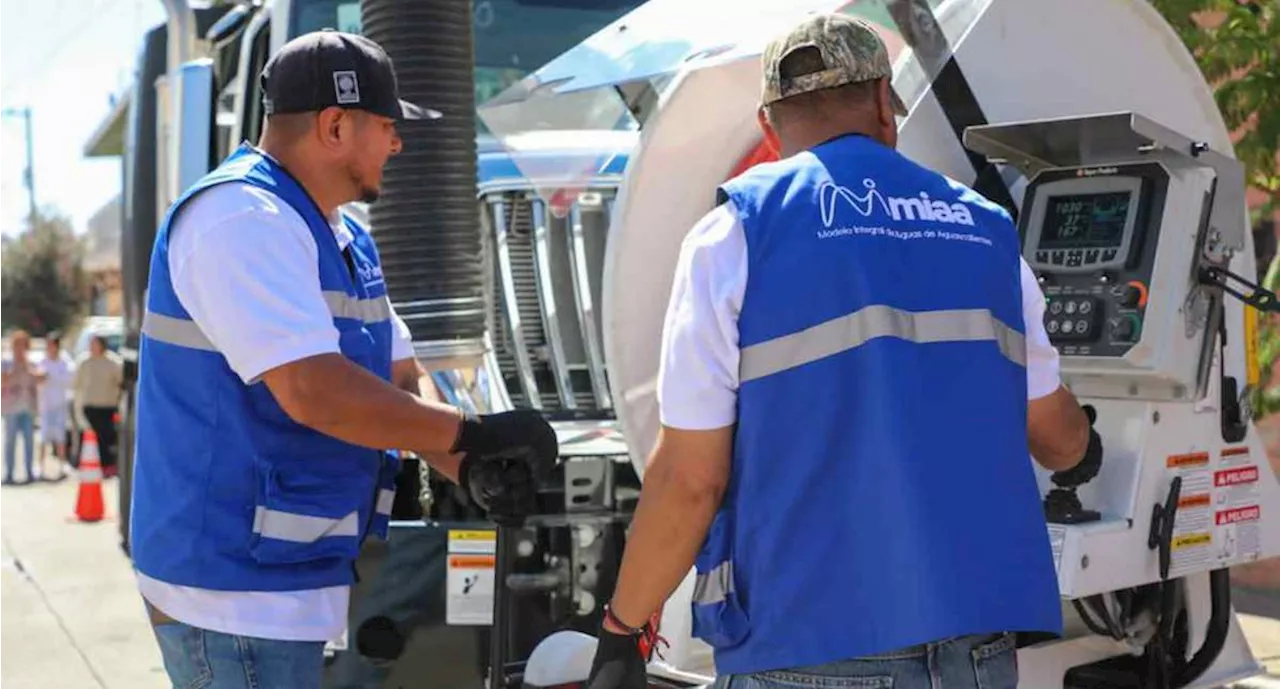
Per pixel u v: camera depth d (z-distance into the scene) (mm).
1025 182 4219
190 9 8219
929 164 4102
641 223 4180
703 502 2768
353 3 6277
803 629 2705
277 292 3094
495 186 5383
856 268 2736
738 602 2803
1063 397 3152
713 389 2744
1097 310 3801
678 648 4320
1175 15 6047
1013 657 2889
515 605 4504
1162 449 3986
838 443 2703
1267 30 5941
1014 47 4254
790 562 2717
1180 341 3791
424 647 4535
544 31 6520
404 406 3209
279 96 3289
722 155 4258
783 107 3002
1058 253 3904
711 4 4461
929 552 2652
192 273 3141
